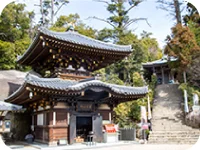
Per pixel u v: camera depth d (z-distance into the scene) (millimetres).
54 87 10695
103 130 13383
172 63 23766
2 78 17938
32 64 15922
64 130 11977
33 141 13828
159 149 10914
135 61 25359
